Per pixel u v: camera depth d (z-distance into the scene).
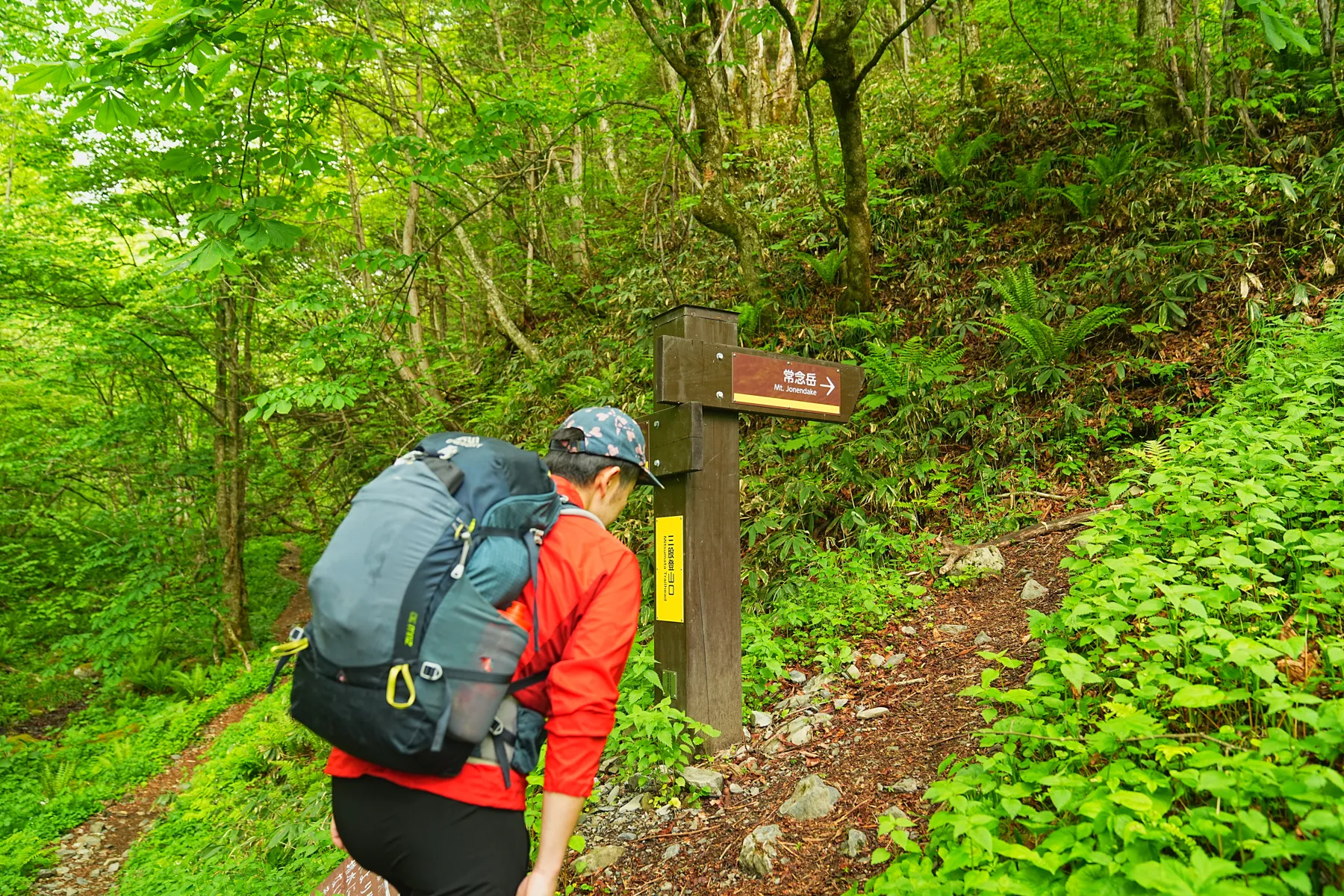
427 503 1.25
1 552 10.00
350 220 11.43
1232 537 2.23
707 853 2.37
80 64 3.02
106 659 9.22
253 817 4.91
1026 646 3.00
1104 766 1.75
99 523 10.27
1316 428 2.99
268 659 9.95
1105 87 6.83
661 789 2.77
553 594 1.31
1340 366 3.41
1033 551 3.93
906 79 8.95
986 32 7.85
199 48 3.45
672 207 9.20
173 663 10.21
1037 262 6.02
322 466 10.70
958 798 1.54
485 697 1.19
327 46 5.22
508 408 8.61
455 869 1.23
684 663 2.95
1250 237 5.00
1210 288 4.91
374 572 1.19
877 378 5.36
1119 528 2.64
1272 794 1.31
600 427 1.64
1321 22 5.60
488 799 1.25
